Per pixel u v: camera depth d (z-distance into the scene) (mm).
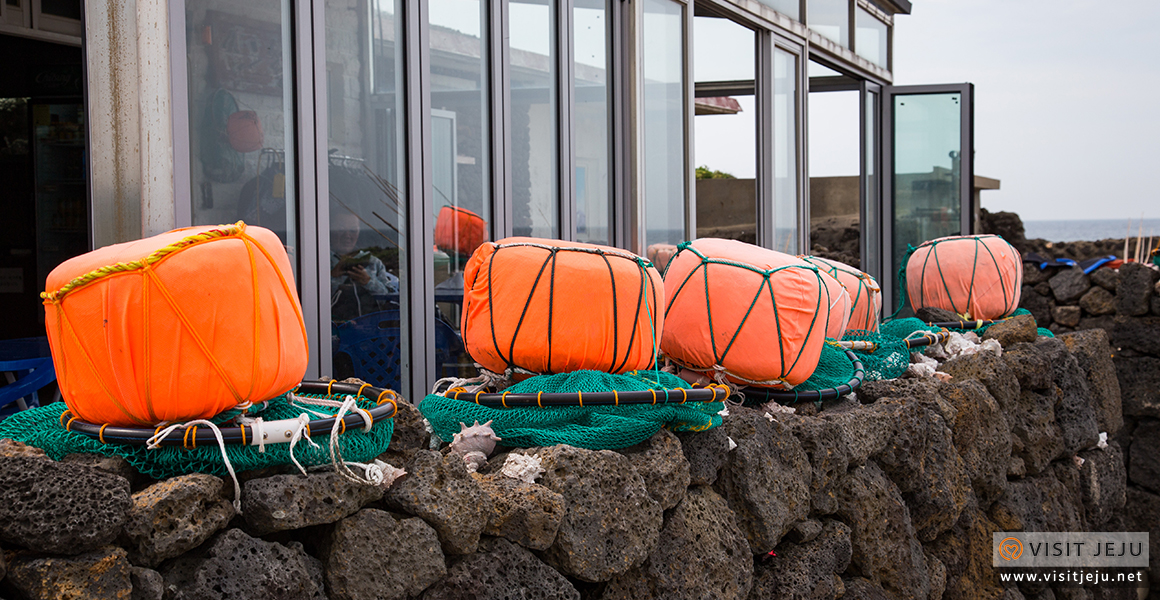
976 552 4391
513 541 2238
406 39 3564
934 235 9031
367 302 3420
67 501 1566
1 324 5676
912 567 3611
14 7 5141
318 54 3166
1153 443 8625
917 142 9047
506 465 2375
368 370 3434
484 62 4035
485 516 2146
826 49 7605
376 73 3449
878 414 3648
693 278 3322
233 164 2896
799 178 7066
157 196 2625
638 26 5098
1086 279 9320
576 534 2328
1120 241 12539
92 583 1571
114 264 1729
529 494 2254
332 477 1894
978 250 5586
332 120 3256
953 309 5637
